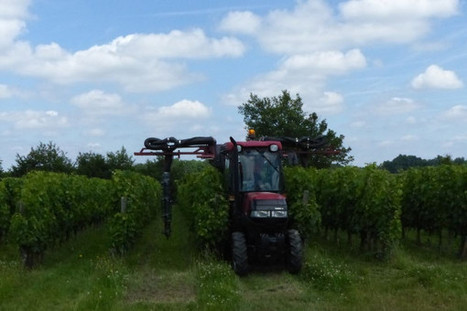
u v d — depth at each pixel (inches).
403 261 441.1
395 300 313.1
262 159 429.7
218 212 442.3
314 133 1465.3
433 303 310.7
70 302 318.3
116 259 454.3
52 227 478.3
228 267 384.2
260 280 378.9
